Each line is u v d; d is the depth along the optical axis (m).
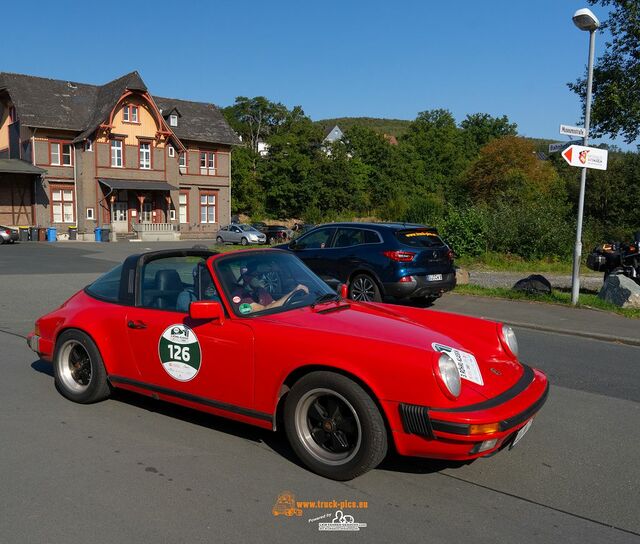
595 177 40.91
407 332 3.90
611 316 10.03
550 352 7.68
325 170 65.94
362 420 3.56
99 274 15.61
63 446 4.20
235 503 3.41
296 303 4.46
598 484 3.79
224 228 40.81
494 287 14.69
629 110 17.92
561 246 21.83
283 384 3.94
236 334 4.06
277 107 87.12
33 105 39.88
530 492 3.65
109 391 5.03
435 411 3.37
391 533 3.11
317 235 11.10
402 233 10.16
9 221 40.09
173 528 3.12
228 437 4.42
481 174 54.44
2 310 9.86
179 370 4.39
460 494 3.59
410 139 95.69
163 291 4.69
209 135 48.56
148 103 43.28
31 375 6.02
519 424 3.54
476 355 3.96
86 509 3.31
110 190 41.12
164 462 3.95
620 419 5.10
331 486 3.65
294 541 3.02
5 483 3.61
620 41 18.39
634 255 12.23
